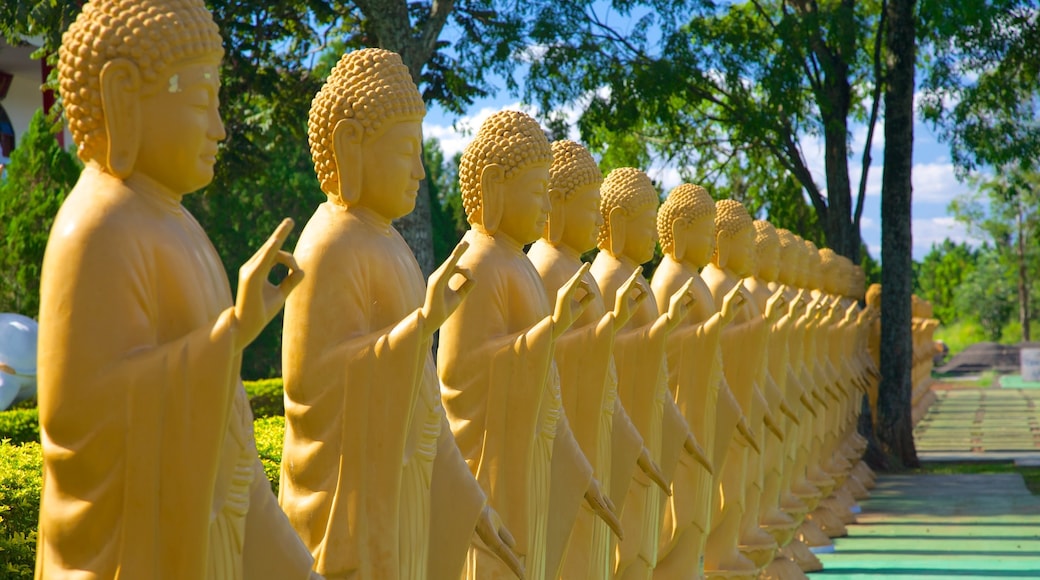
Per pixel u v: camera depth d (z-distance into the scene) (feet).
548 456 17.47
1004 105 56.80
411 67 37.91
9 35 37.68
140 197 10.50
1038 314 207.62
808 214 70.95
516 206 17.56
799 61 53.11
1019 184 62.03
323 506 13.37
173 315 10.40
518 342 16.67
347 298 13.62
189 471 9.81
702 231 25.59
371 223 14.29
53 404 9.84
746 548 28.35
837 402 42.22
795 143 58.39
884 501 46.70
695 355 24.41
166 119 10.46
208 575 10.65
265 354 77.25
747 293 28.76
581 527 18.98
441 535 14.76
